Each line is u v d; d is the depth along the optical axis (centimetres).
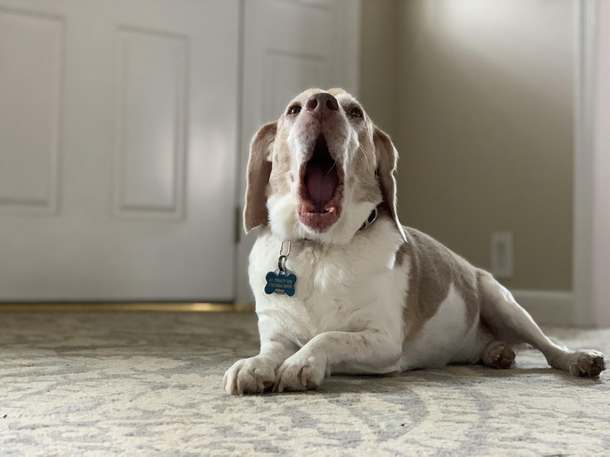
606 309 275
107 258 319
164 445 82
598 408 107
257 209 153
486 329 174
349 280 130
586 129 279
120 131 323
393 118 389
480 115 331
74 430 89
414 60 375
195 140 338
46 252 308
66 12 314
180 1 337
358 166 139
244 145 348
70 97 314
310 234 131
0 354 159
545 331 254
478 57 333
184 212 334
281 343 134
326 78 372
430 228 361
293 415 98
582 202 279
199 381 125
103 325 236
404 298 140
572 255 283
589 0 279
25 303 305
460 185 342
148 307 319
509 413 102
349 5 374
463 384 129
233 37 349
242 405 104
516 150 312
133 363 148
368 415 99
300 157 134
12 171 303
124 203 323
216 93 344
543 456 79
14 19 305
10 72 304
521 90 310
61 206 311
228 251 342
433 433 89
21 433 88
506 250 313
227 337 210
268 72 357
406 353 146
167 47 334
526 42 308
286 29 361
